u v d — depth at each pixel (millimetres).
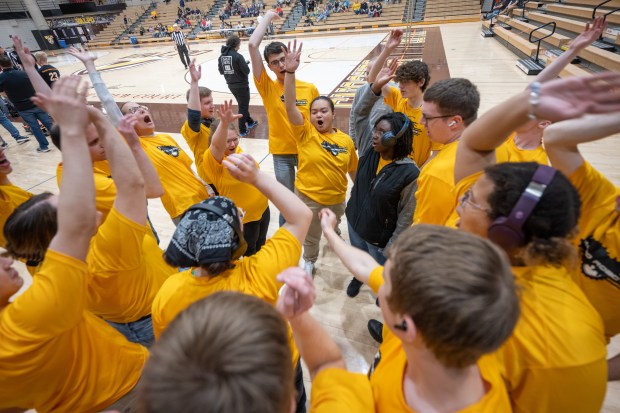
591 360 656
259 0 22938
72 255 838
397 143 1735
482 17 16844
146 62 15648
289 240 1057
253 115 6945
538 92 709
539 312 688
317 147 2418
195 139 2666
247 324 499
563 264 705
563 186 677
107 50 22422
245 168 1010
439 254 516
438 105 1293
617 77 656
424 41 12945
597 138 864
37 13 22844
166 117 7406
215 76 11117
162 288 1041
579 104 684
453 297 473
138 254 1264
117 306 1355
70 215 821
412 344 558
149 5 27188
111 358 1061
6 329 795
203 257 938
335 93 7727
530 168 717
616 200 967
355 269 1022
